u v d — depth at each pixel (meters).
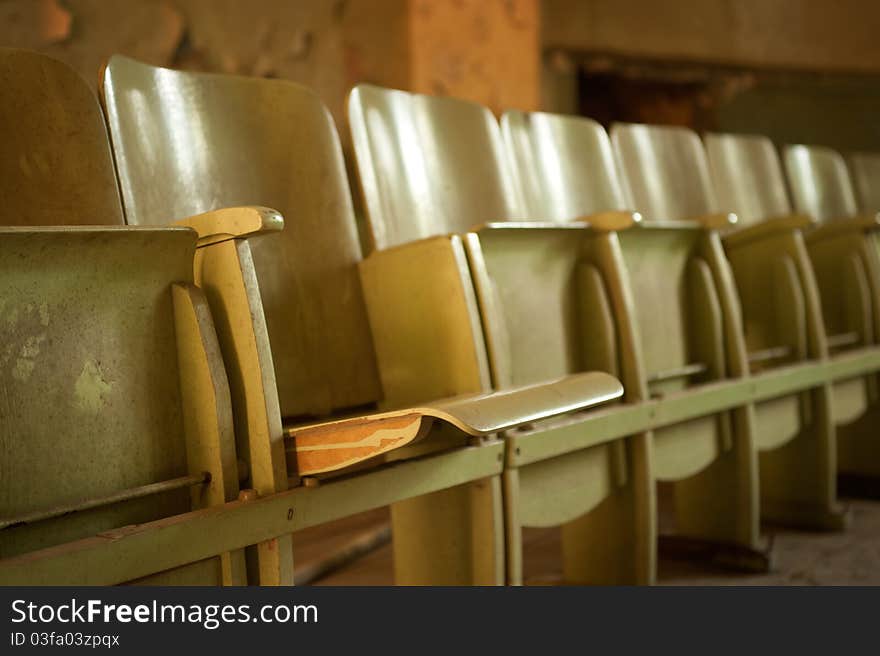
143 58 2.63
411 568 1.56
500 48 3.63
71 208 1.27
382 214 1.72
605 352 1.78
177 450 1.12
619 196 2.33
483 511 1.45
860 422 2.90
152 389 1.09
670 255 2.06
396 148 1.80
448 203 1.87
